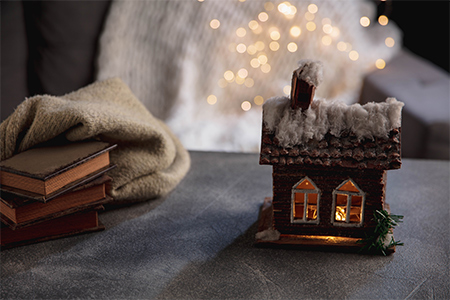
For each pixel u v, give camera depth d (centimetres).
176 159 106
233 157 118
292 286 83
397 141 84
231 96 176
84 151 90
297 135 85
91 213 94
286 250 89
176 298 82
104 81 105
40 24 157
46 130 91
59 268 86
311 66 83
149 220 97
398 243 90
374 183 85
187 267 87
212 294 82
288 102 86
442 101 158
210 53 169
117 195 97
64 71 162
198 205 100
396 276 84
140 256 89
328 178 86
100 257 88
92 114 91
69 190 88
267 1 171
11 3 152
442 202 100
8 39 154
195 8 166
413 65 192
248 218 97
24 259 88
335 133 85
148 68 166
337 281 84
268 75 174
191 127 164
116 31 159
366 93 178
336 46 176
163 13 164
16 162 88
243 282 84
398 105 84
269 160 85
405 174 110
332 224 89
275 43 171
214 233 93
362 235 89
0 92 154
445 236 92
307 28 172
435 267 86
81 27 160
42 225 91
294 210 89
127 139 97
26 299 82
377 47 188
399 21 219
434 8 204
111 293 82
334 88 182
